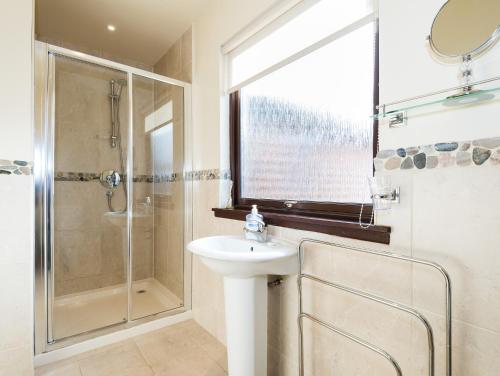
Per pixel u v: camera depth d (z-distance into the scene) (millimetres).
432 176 816
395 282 912
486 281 718
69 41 2389
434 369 811
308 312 1221
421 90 847
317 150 1345
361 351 1026
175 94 2221
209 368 1554
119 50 2545
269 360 1434
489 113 709
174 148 2262
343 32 1124
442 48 792
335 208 1233
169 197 2332
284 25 1401
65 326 1866
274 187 1591
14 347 1414
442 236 796
